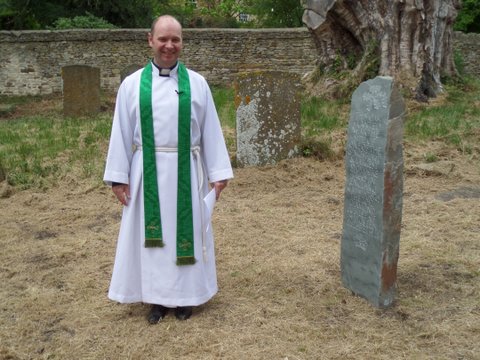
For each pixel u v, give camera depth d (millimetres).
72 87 13016
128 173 3568
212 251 3756
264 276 4398
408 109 10805
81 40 18719
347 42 12602
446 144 8477
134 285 3635
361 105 3777
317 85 12734
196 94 3521
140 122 3471
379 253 3750
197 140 3600
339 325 3635
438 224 5465
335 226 5562
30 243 5289
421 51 11594
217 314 3791
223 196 6648
